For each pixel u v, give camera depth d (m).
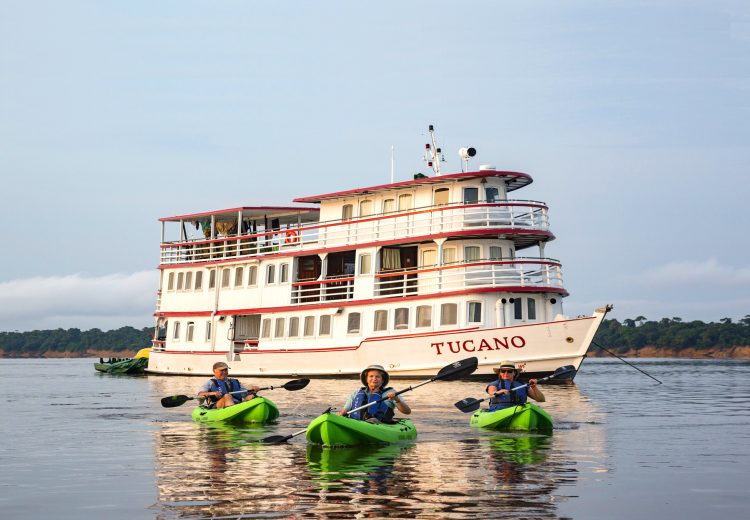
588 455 15.56
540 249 37.25
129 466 14.56
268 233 42.41
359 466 14.27
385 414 17.92
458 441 17.33
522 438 17.94
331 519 10.59
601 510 11.07
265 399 21.17
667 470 14.03
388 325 36.97
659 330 130.75
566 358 32.91
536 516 10.74
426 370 35.28
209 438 18.16
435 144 41.16
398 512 10.93
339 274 41.81
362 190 38.97
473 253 36.75
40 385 42.66
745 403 28.83
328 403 26.81
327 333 39.12
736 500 11.72
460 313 35.09
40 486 12.90
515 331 33.47
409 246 39.28
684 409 26.16
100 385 42.06
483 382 35.06
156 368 48.09
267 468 14.14
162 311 47.69
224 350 44.00
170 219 47.97
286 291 41.47
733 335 122.62
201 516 10.82
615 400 30.08
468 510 11.03
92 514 11.02
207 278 45.38
